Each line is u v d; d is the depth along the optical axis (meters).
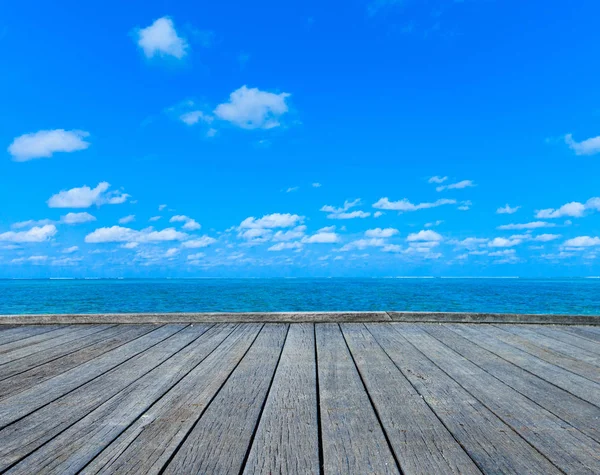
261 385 2.29
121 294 41.44
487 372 2.57
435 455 1.44
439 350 3.22
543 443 1.54
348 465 1.36
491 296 36.22
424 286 66.94
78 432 1.63
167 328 4.30
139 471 1.32
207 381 2.37
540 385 2.29
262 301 29.61
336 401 2.02
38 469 1.33
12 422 1.74
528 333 3.99
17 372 2.58
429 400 2.03
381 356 3.02
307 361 2.86
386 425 1.71
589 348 3.30
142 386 2.27
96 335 3.92
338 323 4.55
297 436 1.60
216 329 4.23
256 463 1.38
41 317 4.59
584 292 44.69
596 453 1.46
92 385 2.29
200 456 1.42
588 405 1.96
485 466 1.36
